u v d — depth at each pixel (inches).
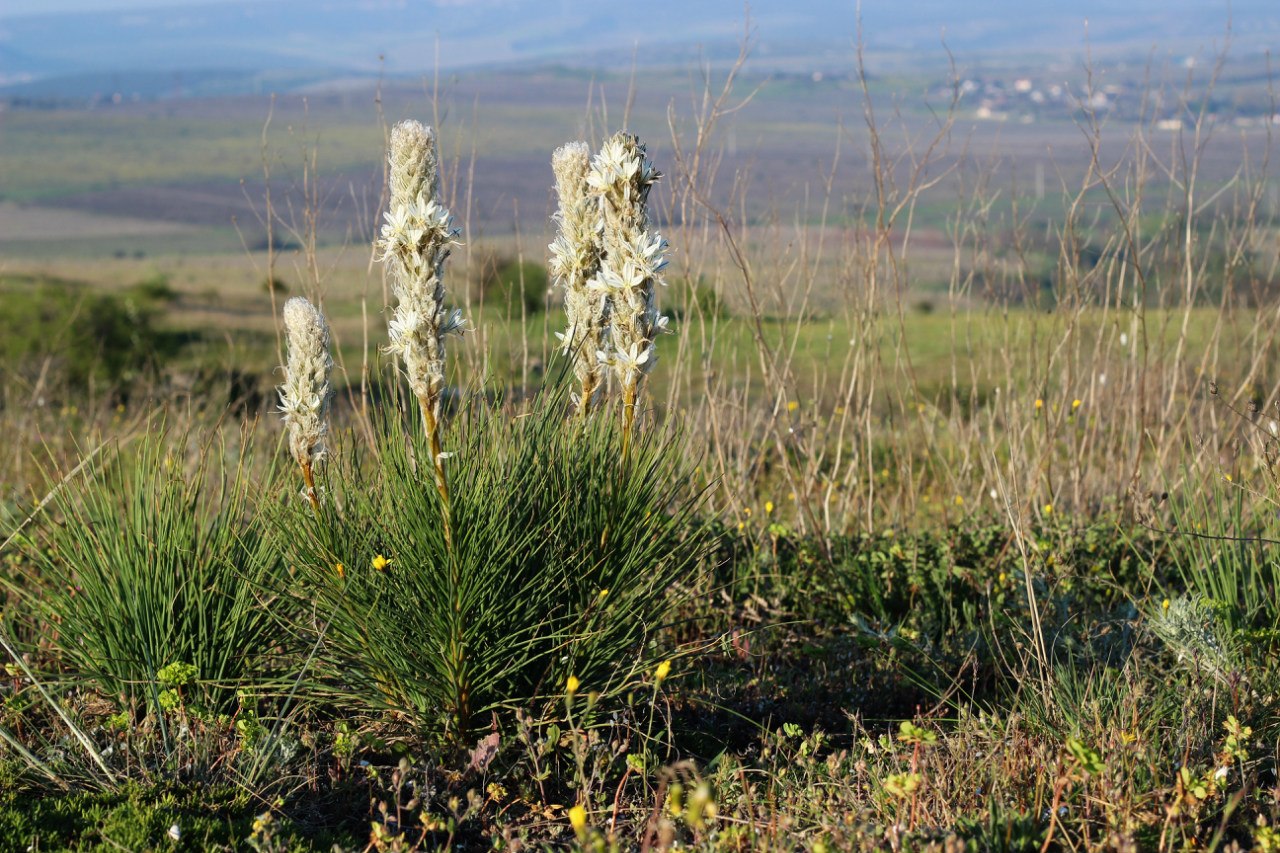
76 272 2218.3
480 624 134.3
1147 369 238.8
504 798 132.8
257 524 157.6
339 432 156.3
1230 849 105.5
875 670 166.9
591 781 128.8
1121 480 233.5
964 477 247.9
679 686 157.9
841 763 135.0
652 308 139.8
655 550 145.4
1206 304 247.9
